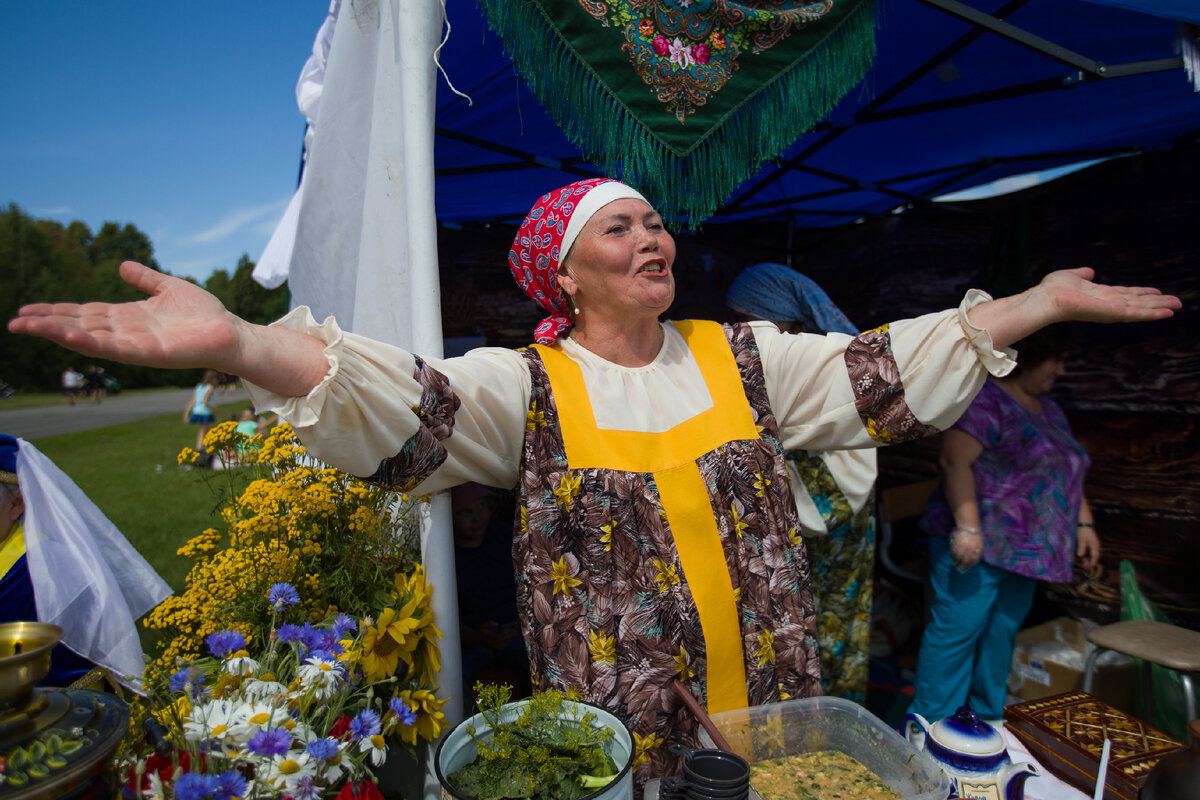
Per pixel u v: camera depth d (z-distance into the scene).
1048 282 1.29
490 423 1.31
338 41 1.60
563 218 1.43
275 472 1.56
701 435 1.43
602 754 1.03
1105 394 3.24
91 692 0.90
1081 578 3.35
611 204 1.41
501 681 2.36
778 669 1.39
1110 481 3.24
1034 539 2.52
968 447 2.54
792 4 1.64
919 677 2.78
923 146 2.98
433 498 1.41
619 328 1.47
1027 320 1.27
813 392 1.49
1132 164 3.05
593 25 1.46
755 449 1.44
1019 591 2.69
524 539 1.35
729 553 1.38
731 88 1.59
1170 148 2.94
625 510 1.34
